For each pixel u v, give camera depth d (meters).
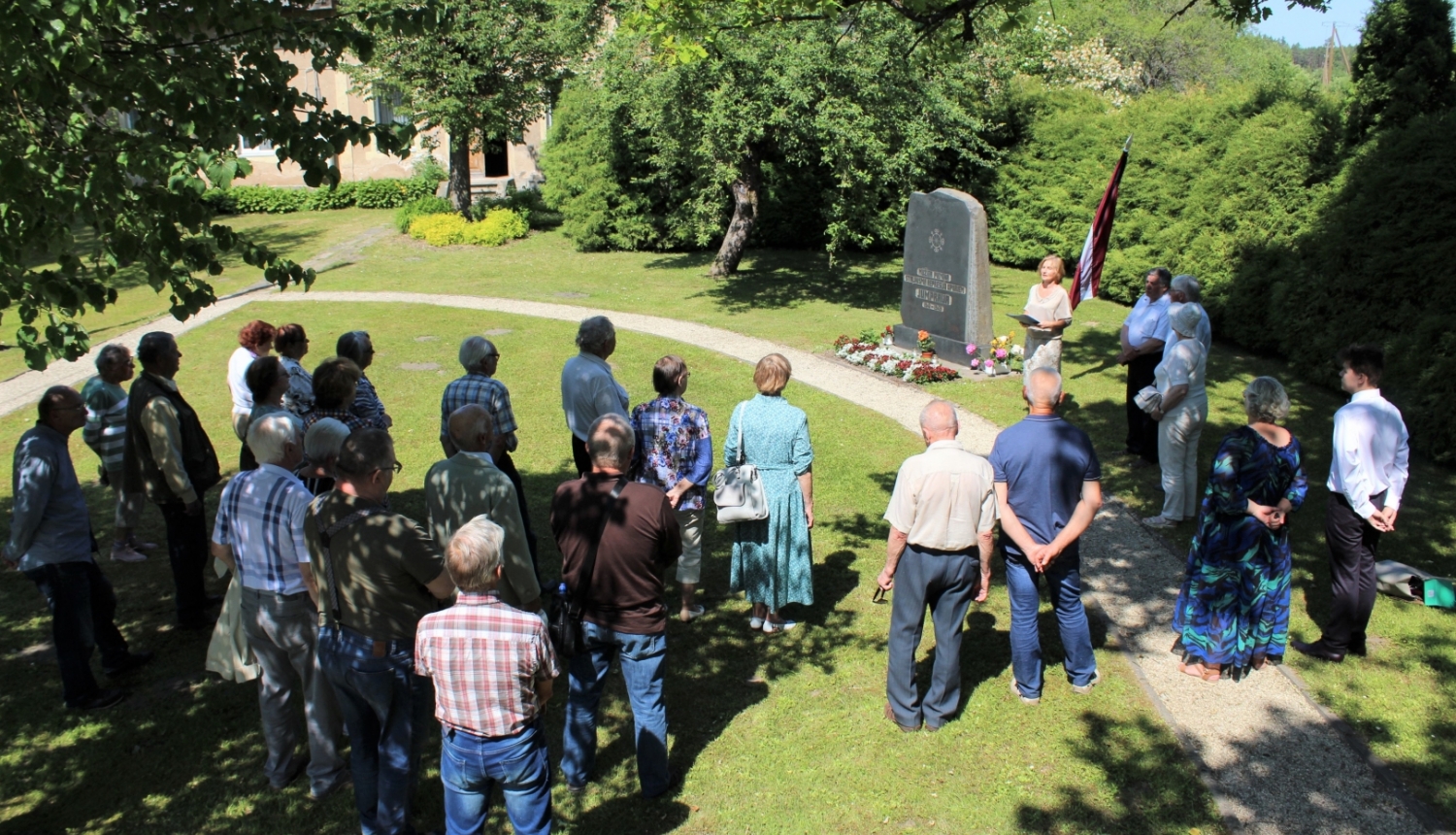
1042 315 10.70
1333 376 11.27
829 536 7.55
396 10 4.68
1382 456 5.20
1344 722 4.96
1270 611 5.36
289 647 4.38
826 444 9.71
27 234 4.00
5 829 4.32
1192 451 7.43
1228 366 12.73
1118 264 16.92
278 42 4.55
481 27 21.30
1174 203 15.75
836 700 5.29
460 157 24.34
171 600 6.61
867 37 15.65
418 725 4.05
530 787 3.65
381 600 3.86
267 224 25.77
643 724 4.36
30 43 3.62
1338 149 12.43
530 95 22.61
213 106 4.22
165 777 4.72
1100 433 10.03
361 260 21.16
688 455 5.77
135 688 5.51
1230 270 14.15
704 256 22.36
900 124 16.12
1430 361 9.31
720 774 4.67
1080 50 27.56
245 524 4.33
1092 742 4.86
